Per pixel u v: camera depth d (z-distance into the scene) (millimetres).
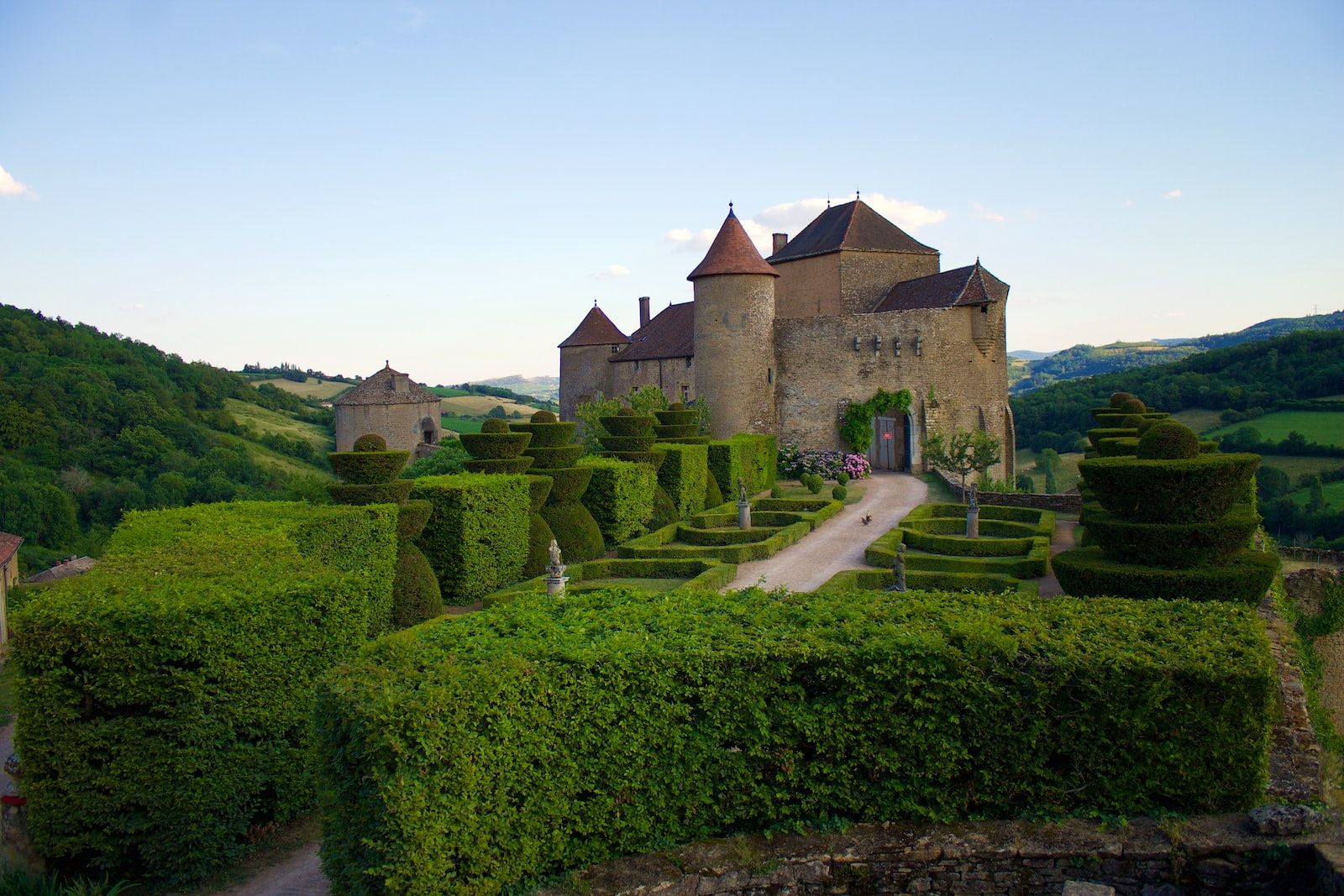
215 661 11875
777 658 10453
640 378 67312
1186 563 15391
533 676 9969
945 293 55906
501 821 9609
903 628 10953
